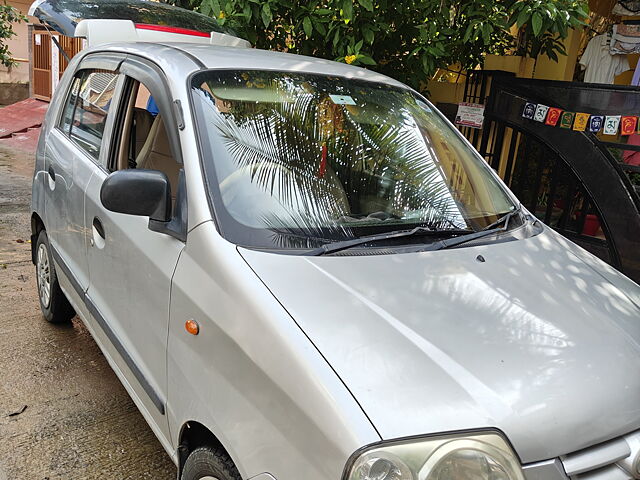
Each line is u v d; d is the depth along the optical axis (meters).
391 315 1.83
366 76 3.10
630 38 6.12
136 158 3.13
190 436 2.15
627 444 1.69
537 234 2.68
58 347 3.82
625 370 1.82
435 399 1.56
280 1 4.98
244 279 1.90
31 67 14.47
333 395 1.56
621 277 2.53
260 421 1.70
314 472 1.53
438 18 5.27
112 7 4.18
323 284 1.92
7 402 3.21
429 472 1.45
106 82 3.19
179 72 2.56
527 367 1.72
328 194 2.40
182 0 5.86
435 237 2.41
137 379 2.44
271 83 2.70
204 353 1.96
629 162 5.36
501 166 6.16
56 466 2.78
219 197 2.18
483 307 1.96
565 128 5.16
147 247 2.36
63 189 3.37
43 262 4.00
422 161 2.76
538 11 4.86
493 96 5.63
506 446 1.52
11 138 11.62
